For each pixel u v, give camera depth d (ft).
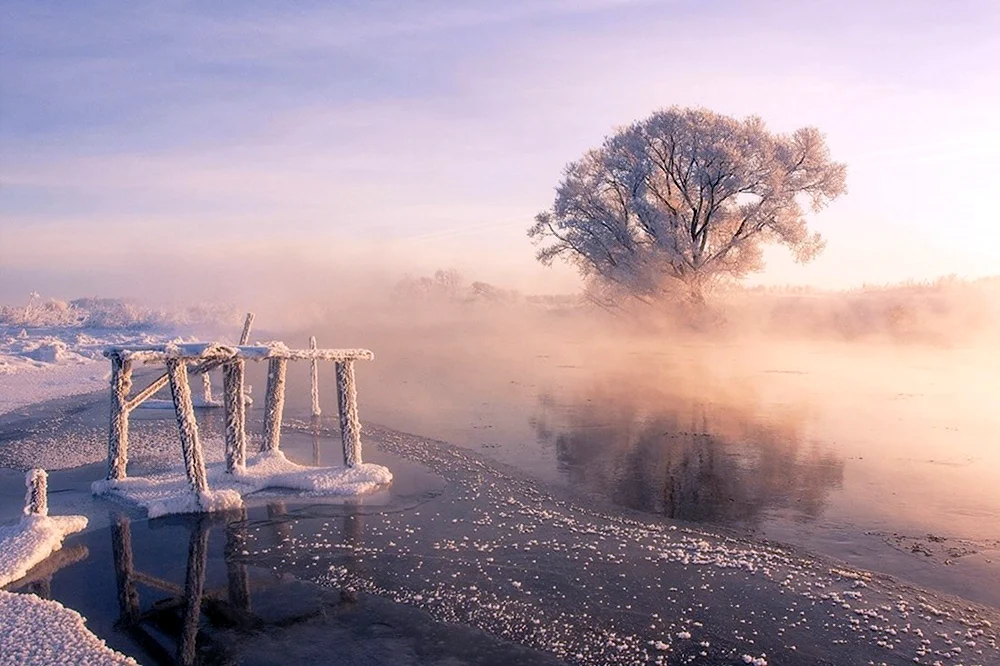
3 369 77.97
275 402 39.34
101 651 18.81
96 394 64.28
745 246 110.11
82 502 32.60
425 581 24.11
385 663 19.07
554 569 25.00
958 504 31.63
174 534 28.76
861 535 28.02
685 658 19.30
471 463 38.88
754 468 37.65
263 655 19.51
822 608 22.09
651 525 29.25
